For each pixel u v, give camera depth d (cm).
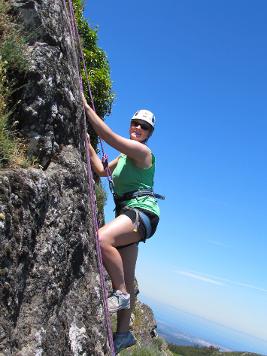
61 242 426
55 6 500
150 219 473
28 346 366
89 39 1223
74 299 446
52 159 443
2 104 395
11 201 357
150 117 496
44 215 409
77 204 462
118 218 464
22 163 394
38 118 428
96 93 1238
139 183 481
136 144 473
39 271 391
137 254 490
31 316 377
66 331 422
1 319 337
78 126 493
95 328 457
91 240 489
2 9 446
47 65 446
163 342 2166
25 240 371
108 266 461
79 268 460
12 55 418
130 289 489
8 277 346
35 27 457
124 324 487
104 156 505
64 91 468
